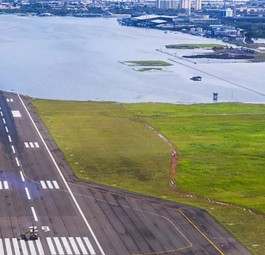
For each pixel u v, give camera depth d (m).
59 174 98.31
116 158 108.75
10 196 87.06
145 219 79.44
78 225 76.75
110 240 72.31
